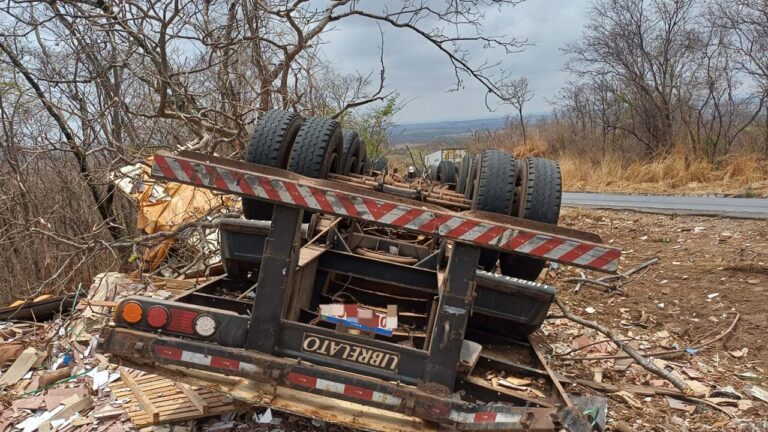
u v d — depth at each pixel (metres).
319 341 3.07
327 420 2.94
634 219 10.87
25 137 10.56
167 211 7.57
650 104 21.00
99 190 11.19
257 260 4.00
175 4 7.07
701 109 19.88
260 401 3.01
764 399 4.68
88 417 3.68
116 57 8.51
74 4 7.32
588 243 2.79
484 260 4.27
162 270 7.38
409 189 5.07
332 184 3.03
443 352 2.97
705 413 4.45
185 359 3.00
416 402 2.87
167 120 10.17
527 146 25.39
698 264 7.80
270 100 9.30
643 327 6.25
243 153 8.31
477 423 2.84
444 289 2.98
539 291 3.63
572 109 27.09
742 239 8.83
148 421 3.52
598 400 3.09
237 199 7.73
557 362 5.20
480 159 4.42
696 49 20.03
